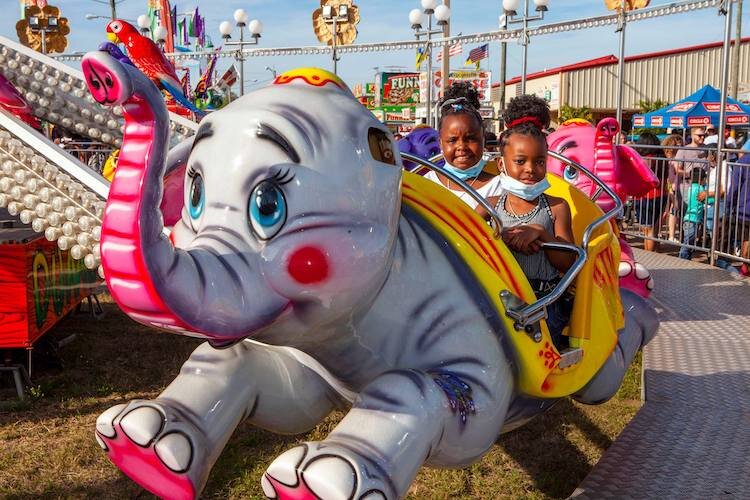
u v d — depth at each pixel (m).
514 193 2.86
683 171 10.11
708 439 3.73
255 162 1.90
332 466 1.90
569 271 2.66
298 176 1.90
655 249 10.70
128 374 5.60
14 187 4.15
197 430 2.32
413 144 5.17
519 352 2.42
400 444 2.01
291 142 1.92
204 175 1.96
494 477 3.84
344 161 1.97
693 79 31.81
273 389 2.55
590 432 4.40
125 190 1.62
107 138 5.83
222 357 2.50
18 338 5.05
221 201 1.90
